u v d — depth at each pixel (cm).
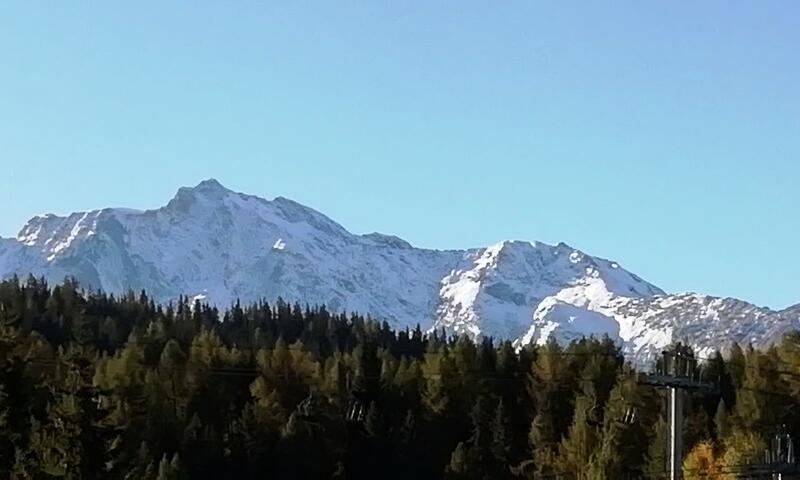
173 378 13650
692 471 10900
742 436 11369
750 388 12569
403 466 13438
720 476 10681
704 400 13050
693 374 9794
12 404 7162
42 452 7050
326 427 13088
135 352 13525
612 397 12662
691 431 11769
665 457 11469
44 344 10638
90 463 7250
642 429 12138
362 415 13750
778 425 12138
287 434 12788
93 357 8750
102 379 12556
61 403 7438
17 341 7444
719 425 12031
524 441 13800
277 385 13800
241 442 12719
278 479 12669
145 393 12712
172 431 12262
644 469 11700
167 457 11875
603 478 11850
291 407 13700
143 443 10788
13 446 7062
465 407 13912
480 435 13488
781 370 13212
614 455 11925
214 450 12362
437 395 13900
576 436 12581
